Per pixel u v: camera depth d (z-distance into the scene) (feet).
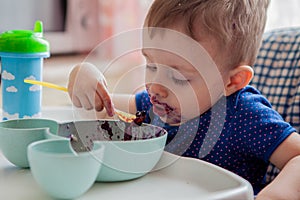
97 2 8.63
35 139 2.15
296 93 3.36
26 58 2.60
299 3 5.07
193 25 2.63
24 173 2.17
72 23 8.50
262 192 2.07
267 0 2.99
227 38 2.70
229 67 2.80
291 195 2.05
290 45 3.57
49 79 6.69
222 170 2.06
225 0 2.70
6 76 2.64
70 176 1.75
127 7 7.84
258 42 2.98
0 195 1.88
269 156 2.64
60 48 8.40
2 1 7.48
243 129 2.77
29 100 2.65
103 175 2.03
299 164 2.30
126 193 1.95
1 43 2.57
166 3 2.66
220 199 1.77
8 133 2.14
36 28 2.72
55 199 1.84
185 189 2.02
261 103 2.91
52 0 8.18
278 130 2.64
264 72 3.57
